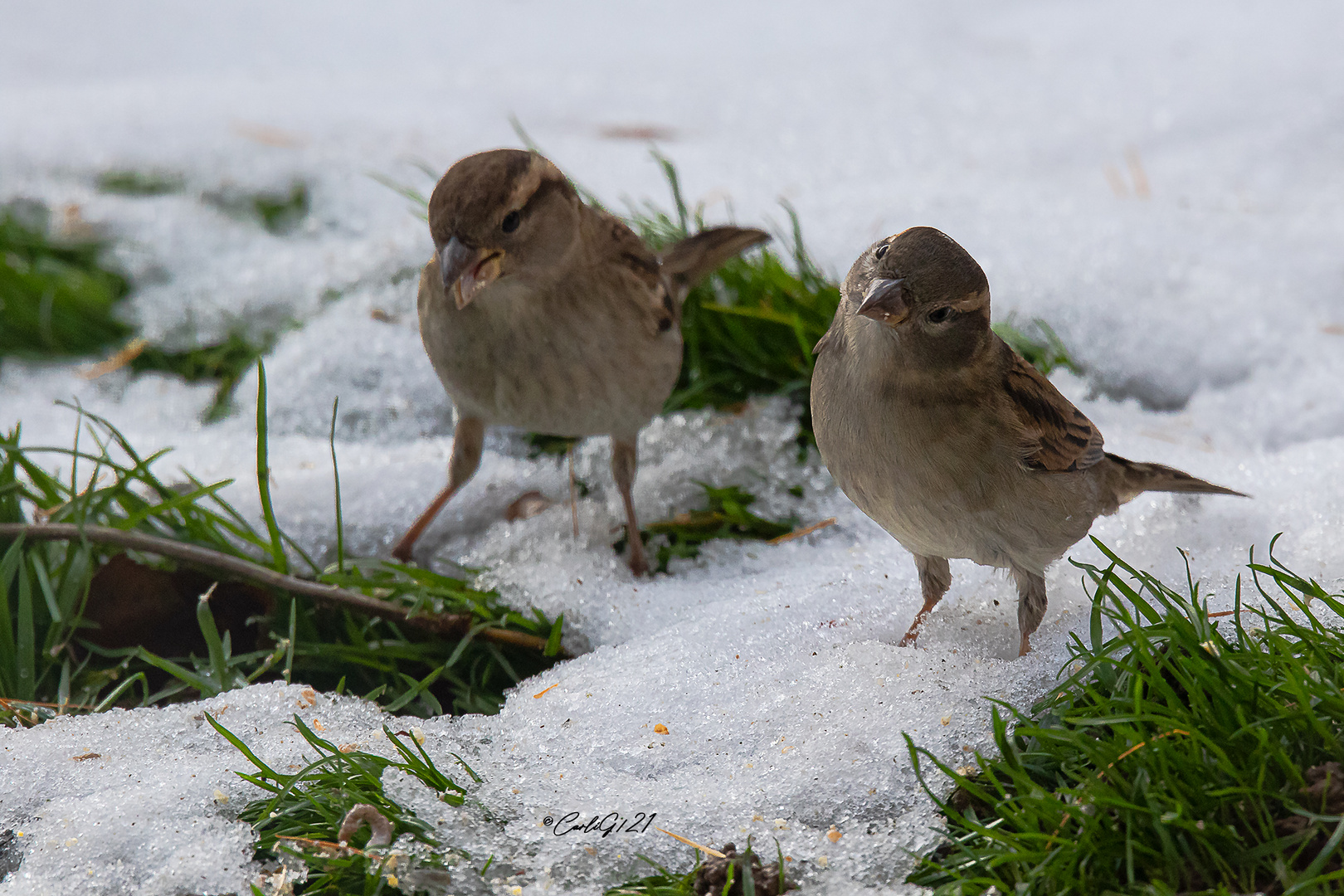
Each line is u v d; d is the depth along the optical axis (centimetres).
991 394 645
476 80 1834
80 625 800
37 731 663
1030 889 521
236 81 1856
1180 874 523
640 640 767
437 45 2145
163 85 1838
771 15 2200
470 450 919
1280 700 580
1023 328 1084
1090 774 551
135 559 839
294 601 791
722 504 931
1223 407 1032
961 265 618
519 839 582
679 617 797
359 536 955
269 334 1216
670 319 914
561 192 820
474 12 2319
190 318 1231
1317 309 1120
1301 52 1720
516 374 856
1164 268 1171
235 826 580
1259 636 617
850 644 707
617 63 1955
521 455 1069
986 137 1570
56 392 1152
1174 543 795
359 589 823
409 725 686
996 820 566
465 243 782
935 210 1305
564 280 832
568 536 922
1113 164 1473
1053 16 2066
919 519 673
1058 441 673
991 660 694
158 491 860
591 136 1625
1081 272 1148
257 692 698
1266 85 1619
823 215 1301
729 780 618
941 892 532
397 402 1112
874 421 648
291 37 2198
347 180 1478
